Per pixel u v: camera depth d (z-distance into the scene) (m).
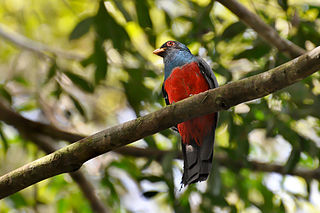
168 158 10.76
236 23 10.56
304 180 12.09
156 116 6.91
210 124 8.95
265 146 13.39
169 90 9.77
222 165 11.77
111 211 12.23
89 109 15.16
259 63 11.30
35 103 13.34
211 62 11.04
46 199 13.09
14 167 13.55
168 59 10.32
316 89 11.51
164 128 6.98
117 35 10.54
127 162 12.41
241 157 10.59
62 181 12.64
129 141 7.02
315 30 10.81
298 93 9.62
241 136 10.52
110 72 12.05
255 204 11.59
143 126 6.93
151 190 10.70
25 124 11.50
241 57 10.72
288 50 10.45
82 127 14.54
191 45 11.98
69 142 11.82
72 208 12.62
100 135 7.02
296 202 11.69
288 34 10.86
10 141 13.21
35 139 11.66
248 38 11.66
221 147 10.88
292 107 10.36
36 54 13.89
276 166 12.09
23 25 16.48
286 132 10.12
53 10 16.59
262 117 11.28
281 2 10.53
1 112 11.27
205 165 8.91
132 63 12.28
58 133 11.67
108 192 12.30
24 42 14.01
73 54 13.94
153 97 11.39
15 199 12.23
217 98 6.56
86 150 7.00
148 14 10.64
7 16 16.77
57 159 7.03
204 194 11.02
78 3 15.50
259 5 11.89
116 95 15.56
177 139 10.96
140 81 11.38
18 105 13.09
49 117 13.02
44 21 16.67
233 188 11.66
